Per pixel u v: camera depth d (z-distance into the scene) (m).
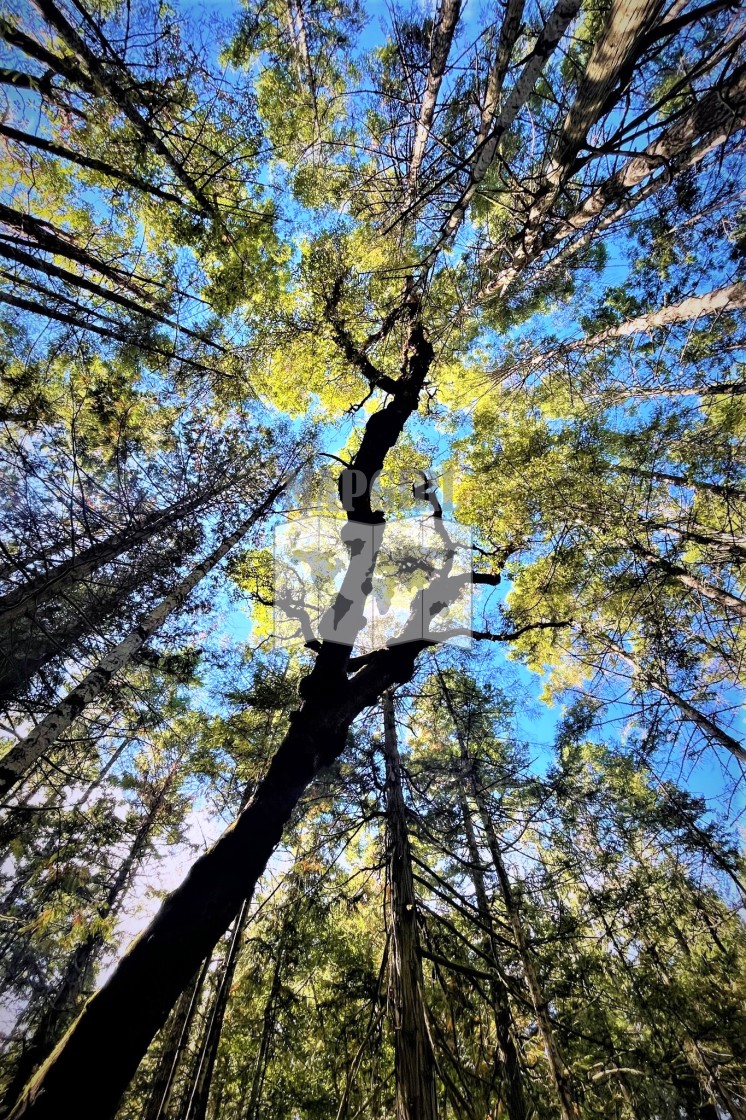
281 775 3.91
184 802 8.38
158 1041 6.81
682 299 6.88
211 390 8.41
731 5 3.80
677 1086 5.24
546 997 5.46
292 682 7.11
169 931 2.95
